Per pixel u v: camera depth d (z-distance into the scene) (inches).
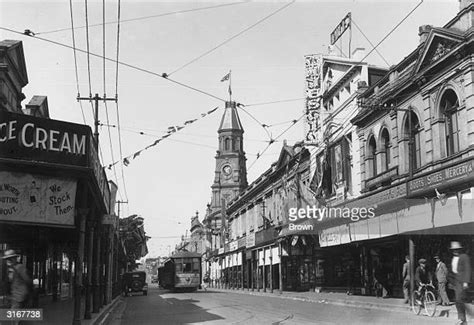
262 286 2069.4
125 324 727.1
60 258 1389.0
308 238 1528.1
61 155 511.5
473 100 802.8
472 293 746.8
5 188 499.5
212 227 3976.4
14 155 494.3
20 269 426.6
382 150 1121.4
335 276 1379.2
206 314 833.5
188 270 2054.6
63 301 1099.9
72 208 518.3
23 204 503.8
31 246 796.6
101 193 671.8
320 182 1435.8
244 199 2507.4
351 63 1358.3
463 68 825.5
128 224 2586.1
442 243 871.7
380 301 919.0
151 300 1405.0
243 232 2593.5
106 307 987.9
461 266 504.7
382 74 1288.1
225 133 4404.5
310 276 1549.0
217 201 4264.3
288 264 1752.0
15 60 907.4
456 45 831.7
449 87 867.4
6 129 494.9
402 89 1003.9
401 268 1008.2
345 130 1310.3
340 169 1323.8
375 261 1133.7
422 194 866.8
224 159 4350.4
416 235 928.3
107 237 1135.6
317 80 1461.6
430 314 676.7
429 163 906.1
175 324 685.9
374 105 1074.7
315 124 1461.6
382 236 997.8
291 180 1760.6
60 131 513.7
